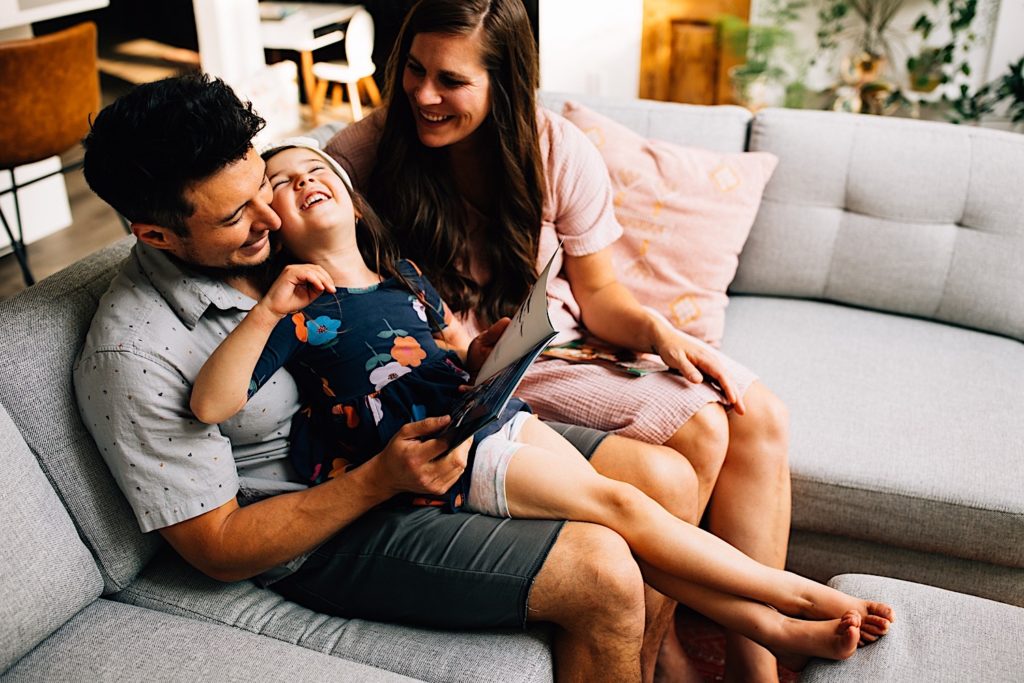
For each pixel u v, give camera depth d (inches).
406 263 63.4
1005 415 70.0
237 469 55.7
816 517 68.0
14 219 138.1
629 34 140.8
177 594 54.0
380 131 70.6
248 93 159.8
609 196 71.7
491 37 61.5
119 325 49.7
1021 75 129.0
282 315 48.0
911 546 66.7
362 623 53.4
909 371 75.0
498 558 50.8
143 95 45.0
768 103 141.1
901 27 132.2
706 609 55.1
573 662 51.8
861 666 50.4
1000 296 78.1
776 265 83.5
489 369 51.9
